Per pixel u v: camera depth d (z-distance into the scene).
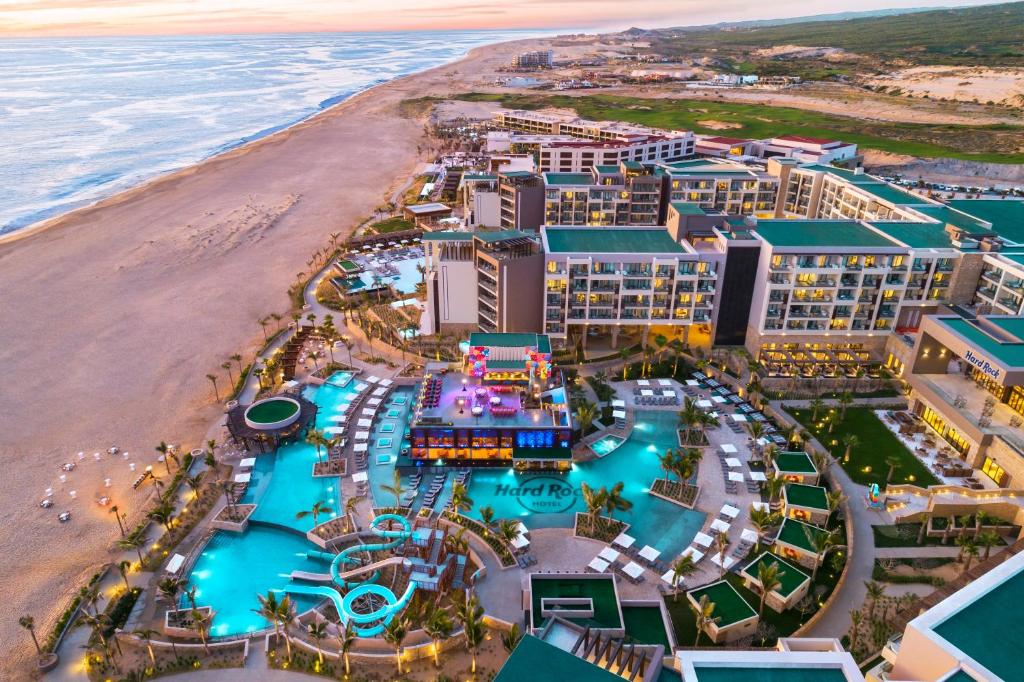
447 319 143.25
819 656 45.44
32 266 188.75
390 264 189.62
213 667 72.00
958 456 103.81
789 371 125.50
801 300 128.88
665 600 78.88
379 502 97.12
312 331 147.62
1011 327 109.00
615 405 117.50
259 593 82.44
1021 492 88.88
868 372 126.94
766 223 141.50
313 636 72.50
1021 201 168.50
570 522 93.50
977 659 45.62
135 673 71.50
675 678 51.75
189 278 181.75
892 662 60.47
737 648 72.31
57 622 78.06
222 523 92.44
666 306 133.12
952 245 130.25
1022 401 102.88
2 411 120.50
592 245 136.25
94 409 121.81
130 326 153.88
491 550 86.75
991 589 50.84
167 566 85.62
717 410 118.31
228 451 109.31
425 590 79.50
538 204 194.62
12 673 72.12
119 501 99.00
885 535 88.88
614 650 58.44
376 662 71.75
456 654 72.94
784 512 92.12
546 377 110.50
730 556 85.56
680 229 137.38
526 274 129.75
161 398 125.56
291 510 95.56
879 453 105.44
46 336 148.62
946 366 116.31
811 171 196.62
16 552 89.06
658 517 93.94
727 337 136.38
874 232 137.75
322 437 103.38
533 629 69.56
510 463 105.06
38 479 103.50
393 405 120.75
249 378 131.38
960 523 89.50
